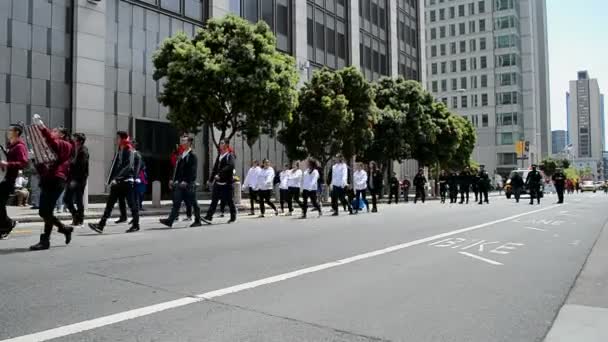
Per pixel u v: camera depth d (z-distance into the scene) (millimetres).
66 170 8516
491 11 97438
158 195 20156
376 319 4766
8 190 9312
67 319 4578
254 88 20328
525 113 100000
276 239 10070
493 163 96312
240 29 21172
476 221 14594
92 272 6590
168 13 25797
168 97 20984
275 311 4949
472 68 99188
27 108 20312
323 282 6230
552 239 10547
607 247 9445
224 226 12672
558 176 25984
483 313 5023
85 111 21922
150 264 7188
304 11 34688
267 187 16719
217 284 6020
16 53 20047
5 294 5426
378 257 8055
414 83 37562
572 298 5684
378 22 44719
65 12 21766
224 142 13641
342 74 29469
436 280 6453
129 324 4461
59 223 8656
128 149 10984
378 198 34406
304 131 27984
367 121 29734
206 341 4066
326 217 16375
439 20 102938
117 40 23562
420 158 39312
